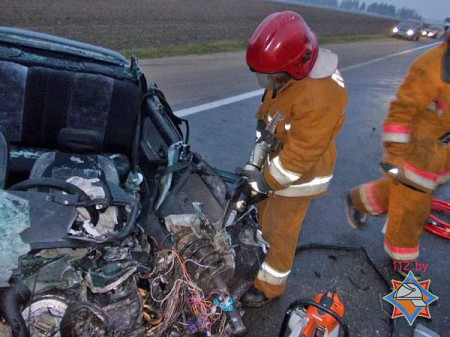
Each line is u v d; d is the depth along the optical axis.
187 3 31.36
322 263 3.63
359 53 17.16
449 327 3.18
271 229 2.74
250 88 8.50
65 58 3.16
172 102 6.84
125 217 2.03
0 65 2.86
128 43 12.00
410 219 3.27
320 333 2.36
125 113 3.25
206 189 2.44
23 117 3.04
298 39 2.13
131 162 3.32
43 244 1.68
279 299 3.16
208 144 5.48
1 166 2.05
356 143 6.65
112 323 1.80
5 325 1.59
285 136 2.42
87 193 2.00
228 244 2.12
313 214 4.36
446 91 2.65
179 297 2.03
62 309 1.77
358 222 4.00
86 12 17.45
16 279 1.67
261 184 2.35
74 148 3.04
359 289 3.41
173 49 11.84
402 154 2.90
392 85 11.34
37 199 1.84
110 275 1.81
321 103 2.17
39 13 14.90
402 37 28.14
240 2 42.88
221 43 14.30
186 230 2.13
